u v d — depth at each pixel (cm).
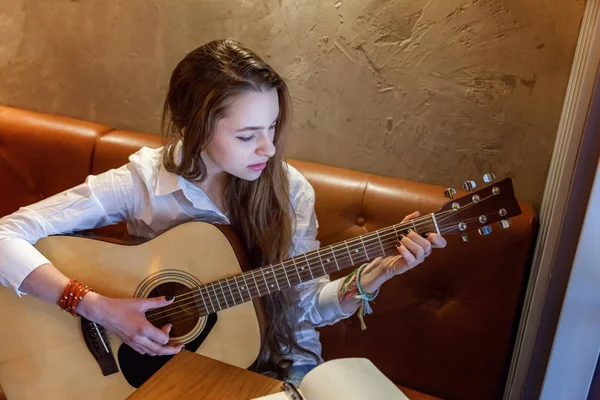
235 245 112
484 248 123
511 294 122
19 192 163
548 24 120
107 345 112
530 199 133
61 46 165
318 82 143
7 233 109
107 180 116
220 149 102
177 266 112
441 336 131
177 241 112
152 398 78
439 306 131
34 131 158
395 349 136
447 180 139
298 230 121
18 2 164
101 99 167
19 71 172
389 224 130
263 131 100
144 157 118
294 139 150
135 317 105
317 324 123
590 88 93
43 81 171
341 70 140
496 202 98
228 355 112
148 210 117
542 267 106
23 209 113
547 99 125
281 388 80
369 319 137
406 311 133
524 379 110
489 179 96
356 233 133
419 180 141
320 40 139
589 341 98
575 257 93
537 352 104
